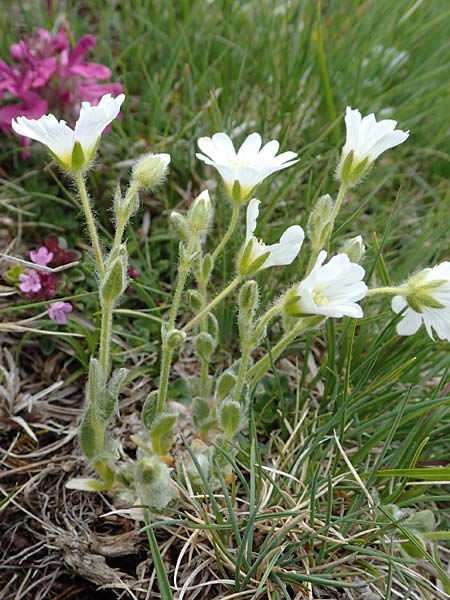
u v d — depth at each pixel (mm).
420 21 210
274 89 185
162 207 171
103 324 104
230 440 113
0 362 138
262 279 146
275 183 172
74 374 140
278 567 107
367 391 122
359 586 102
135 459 130
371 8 208
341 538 109
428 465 126
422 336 135
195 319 109
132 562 116
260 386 140
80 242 163
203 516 110
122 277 100
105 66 183
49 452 130
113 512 109
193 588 108
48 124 97
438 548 122
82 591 115
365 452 119
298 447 125
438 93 193
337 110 186
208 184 172
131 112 190
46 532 118
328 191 170
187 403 139
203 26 200
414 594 114
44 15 204
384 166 189
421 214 183
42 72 162
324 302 100
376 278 161
